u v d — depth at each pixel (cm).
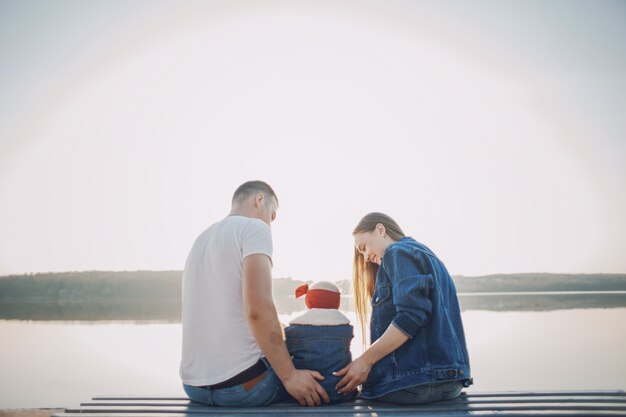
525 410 231
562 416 217
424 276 249
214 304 247
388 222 291
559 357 769
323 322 255
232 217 260
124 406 252
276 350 237
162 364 762
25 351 870
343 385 244
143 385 621
